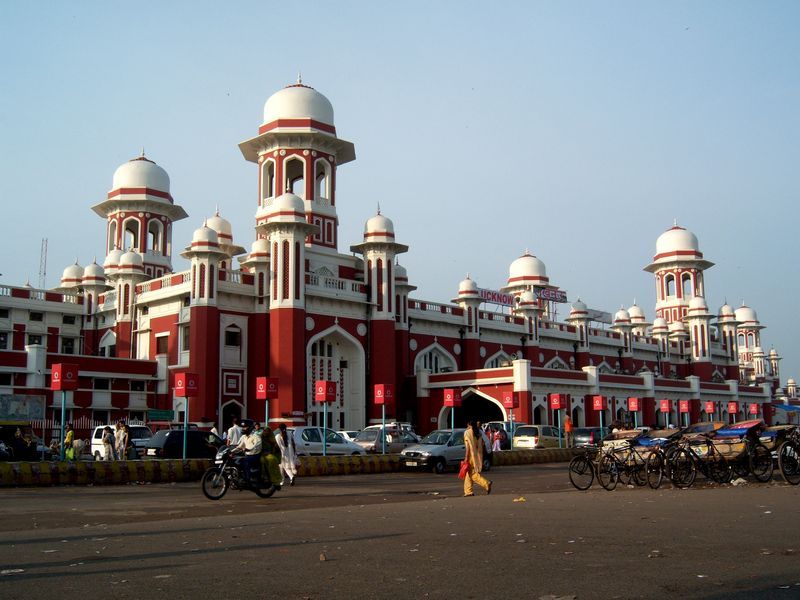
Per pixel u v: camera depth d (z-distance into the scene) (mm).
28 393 26125
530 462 22734
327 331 30094
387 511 9367
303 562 5625
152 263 36938
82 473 14734
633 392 38906
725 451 12828
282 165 31516
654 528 7145
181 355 28703
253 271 29578
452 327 37438
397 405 33125
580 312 45844
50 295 33531
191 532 7504
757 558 5461
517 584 4723
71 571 5402
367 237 31875
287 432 15016
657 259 54969
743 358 73875
